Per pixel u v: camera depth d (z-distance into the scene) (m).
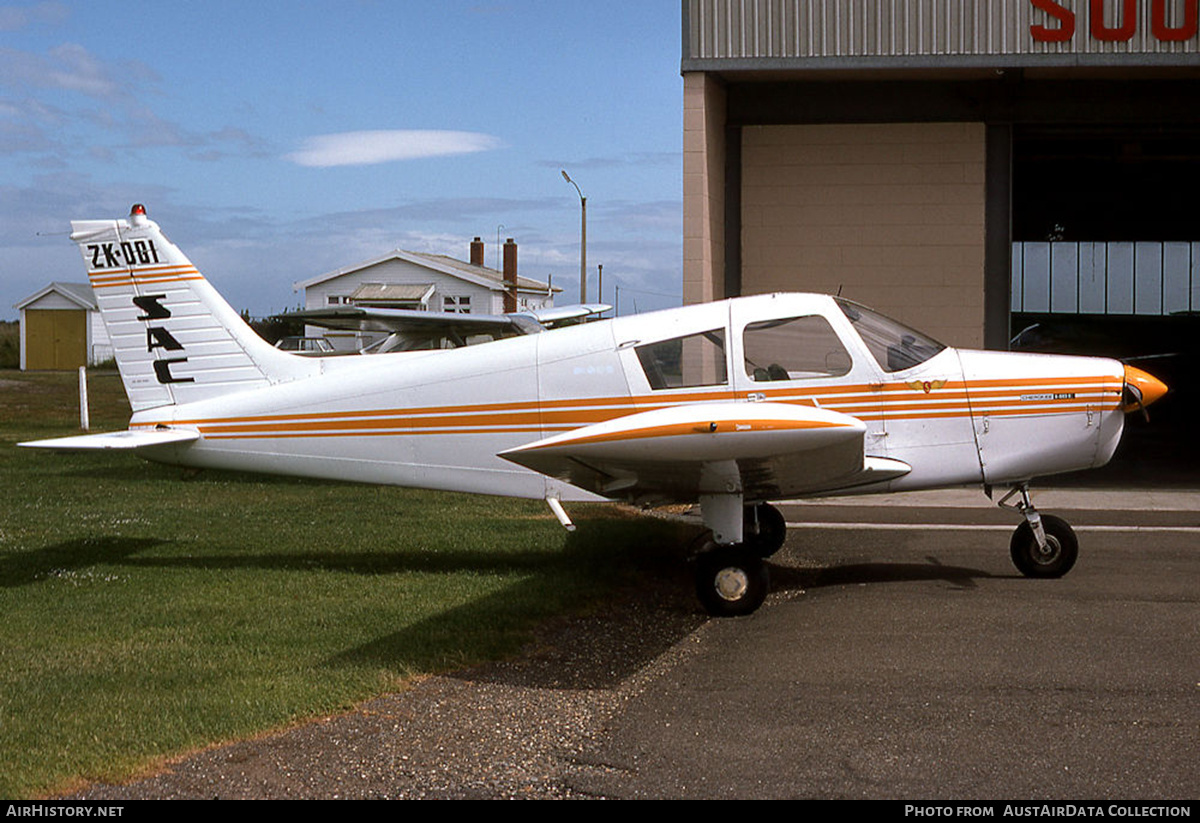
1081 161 17.58
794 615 5.70
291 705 4.18
